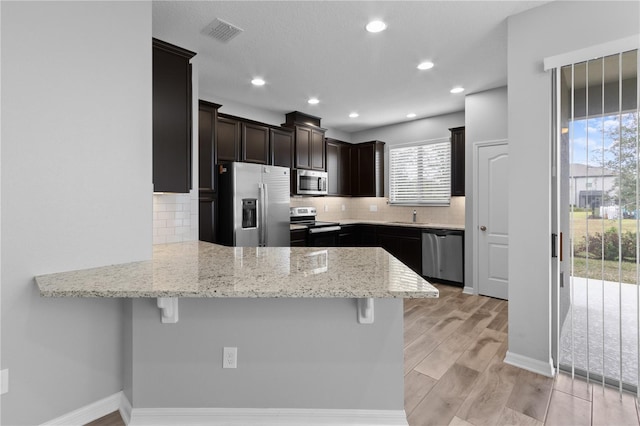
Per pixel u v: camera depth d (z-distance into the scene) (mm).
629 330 1921
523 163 2250
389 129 5582
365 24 2439
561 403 1853
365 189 5605
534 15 2205
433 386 2027
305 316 1657
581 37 2018
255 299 1661
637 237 1849
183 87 2385
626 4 1880
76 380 1655
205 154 3395
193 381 1681
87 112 1643
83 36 1625
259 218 3850
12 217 1434
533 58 2205
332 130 5824
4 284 1425
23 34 1442
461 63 3117
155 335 1674
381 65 3160
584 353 2109
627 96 1870
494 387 2016
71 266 1590
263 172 3910
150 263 1776
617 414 1753
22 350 1489
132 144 1818
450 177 4871
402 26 2465
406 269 1588
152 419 1680
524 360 2254
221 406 1687
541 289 2188
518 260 2281
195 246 2545
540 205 2182
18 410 1485
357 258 1909
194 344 1672
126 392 1764
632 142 1854
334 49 2828
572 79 2064
